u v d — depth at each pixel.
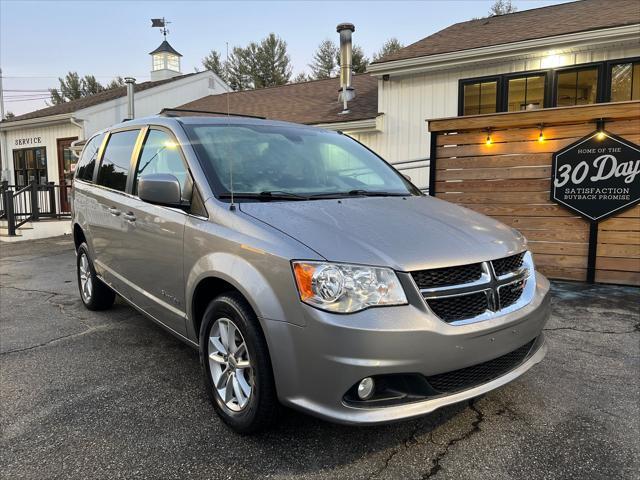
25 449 2.46
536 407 2.86
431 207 3.04
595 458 2.36
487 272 2.39
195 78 17.27
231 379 2.60
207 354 2.73
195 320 2.87
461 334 2.20
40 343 4.02
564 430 2.61
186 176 2.96
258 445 2.47
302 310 2.14
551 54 8.61
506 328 2.38
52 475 2.25
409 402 2.16
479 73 9.32
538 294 2.70
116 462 2.35
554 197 5.66
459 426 2.66
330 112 11.82
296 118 12.06
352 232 2.37
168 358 3.66
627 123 5.24
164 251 3.06
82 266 5.00
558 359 3.55
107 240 4.02
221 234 2.57
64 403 2.95
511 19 11.10
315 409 2.15
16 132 16.14
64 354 3.76
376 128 10.29
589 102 8.52
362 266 2.15
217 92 18.45
